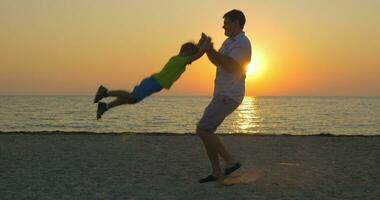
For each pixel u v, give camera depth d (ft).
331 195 20.85
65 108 279.08
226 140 44.57
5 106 311.88
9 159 31.17
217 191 21.43
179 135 49.32
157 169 27.50
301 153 35.42
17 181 23.70
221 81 20.88
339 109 303.48
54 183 23.22
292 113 232.53
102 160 30.96
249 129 120.26
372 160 31.73
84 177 24.84
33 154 33.71
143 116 189.37
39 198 20.01
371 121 163.53
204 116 21.30
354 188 22.41
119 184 23.02
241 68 20.47
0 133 50.83
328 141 43.96
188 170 27.25
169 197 20.20
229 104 20.89
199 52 19.65
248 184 23.16
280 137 47.67
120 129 118.93
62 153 34.35
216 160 22.39
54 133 51.57
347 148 38.55
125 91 19.25
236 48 20.44
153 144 40.57
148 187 22.31
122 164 29.32
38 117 175.52
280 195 20.74
